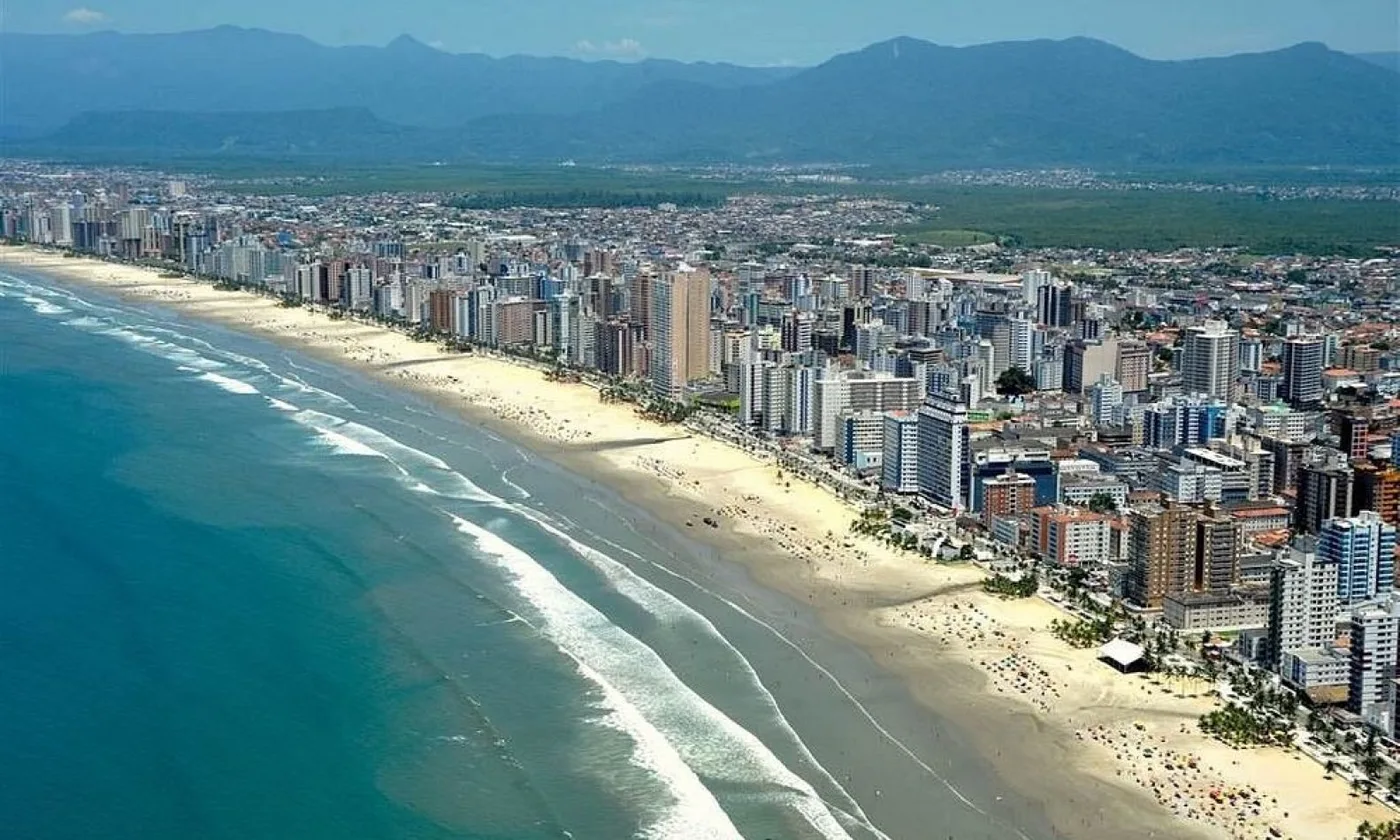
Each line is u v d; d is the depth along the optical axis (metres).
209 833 194.50
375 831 195.75
